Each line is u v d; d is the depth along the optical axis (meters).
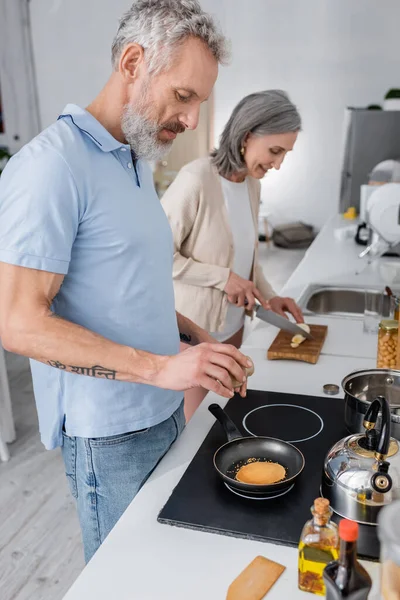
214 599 0.83
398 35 5.90
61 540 2.20
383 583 0.69
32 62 6.48
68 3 6.25
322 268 2.75
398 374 1.30
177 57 1.02
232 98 6.43
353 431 1.21
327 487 0.98
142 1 1.04
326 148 6.39
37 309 1.00
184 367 1.03
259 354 1.73
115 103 1.12
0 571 2.05
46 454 2.76
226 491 1.04
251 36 6.21
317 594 0.83
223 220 1.98
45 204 0.99
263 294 2.21
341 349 1.78
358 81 6.12
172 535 0.96
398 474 0.93
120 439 1.19
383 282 2.47
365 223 3.21
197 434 1.26
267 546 0.92
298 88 6.27
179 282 2.03
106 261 1.11
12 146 6.46
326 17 6.00
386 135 4.60
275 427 1.27
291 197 6.65
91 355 1.02
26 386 3.47
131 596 0.84
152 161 1.19
